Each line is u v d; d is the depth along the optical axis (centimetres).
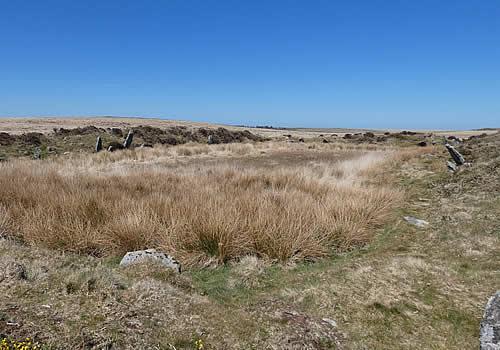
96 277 394
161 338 303
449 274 495
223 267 527
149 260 486
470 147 1834
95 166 1560
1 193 748
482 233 659
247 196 754
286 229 595
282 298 435
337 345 337
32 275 386
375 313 401
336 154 2288
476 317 388
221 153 2172
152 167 1413
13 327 278
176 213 640
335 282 477
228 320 361
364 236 655
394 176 1347
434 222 763
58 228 577
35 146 2252
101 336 287
